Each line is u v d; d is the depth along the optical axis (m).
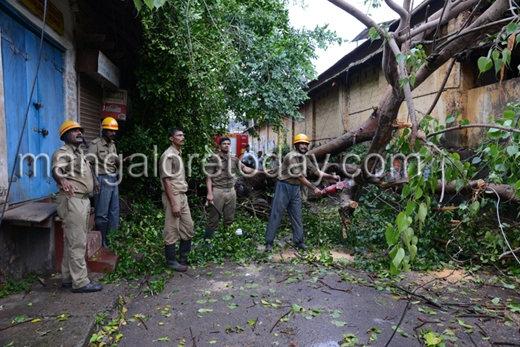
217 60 7.20
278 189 5.63
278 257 5.43
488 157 4.04
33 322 3.16
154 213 6.92
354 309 3.62
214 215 5.78
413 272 4.80
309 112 17.50
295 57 10.22
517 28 2.52
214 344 2.96
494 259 4.68
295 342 3.00
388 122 4.86
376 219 6.04
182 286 4.22
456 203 6.64
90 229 5.33
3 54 4.15
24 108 4.58
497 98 6.85
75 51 6.13
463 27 3.68
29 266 4.22
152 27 6.42
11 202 4.20
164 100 7.17
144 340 3.02
